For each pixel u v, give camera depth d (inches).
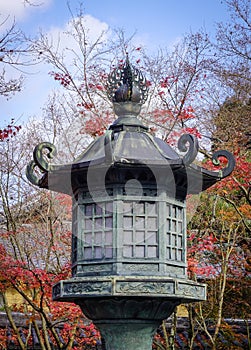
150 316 184.7
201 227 359.9
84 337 388.2
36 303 340.5
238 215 374.6
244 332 467.2
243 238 378.6
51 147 190.9
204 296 186.7
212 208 366.0
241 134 449.7
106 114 324.8
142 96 206.2
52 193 331.6
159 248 182.4
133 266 179.8
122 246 180.1
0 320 442.3
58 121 398.6
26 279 319.0
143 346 187.9
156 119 320.5
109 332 188.5
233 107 572.7
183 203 197.5
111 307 181.9
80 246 187.0
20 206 358.9
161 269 181.2
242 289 437.1
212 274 367.2
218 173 193.3
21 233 355.9
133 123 198.1
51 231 331.3
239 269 414.9
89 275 182.9
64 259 391.9
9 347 425.7
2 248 329.1
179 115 342.0
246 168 342.6
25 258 370.3
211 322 461.7
